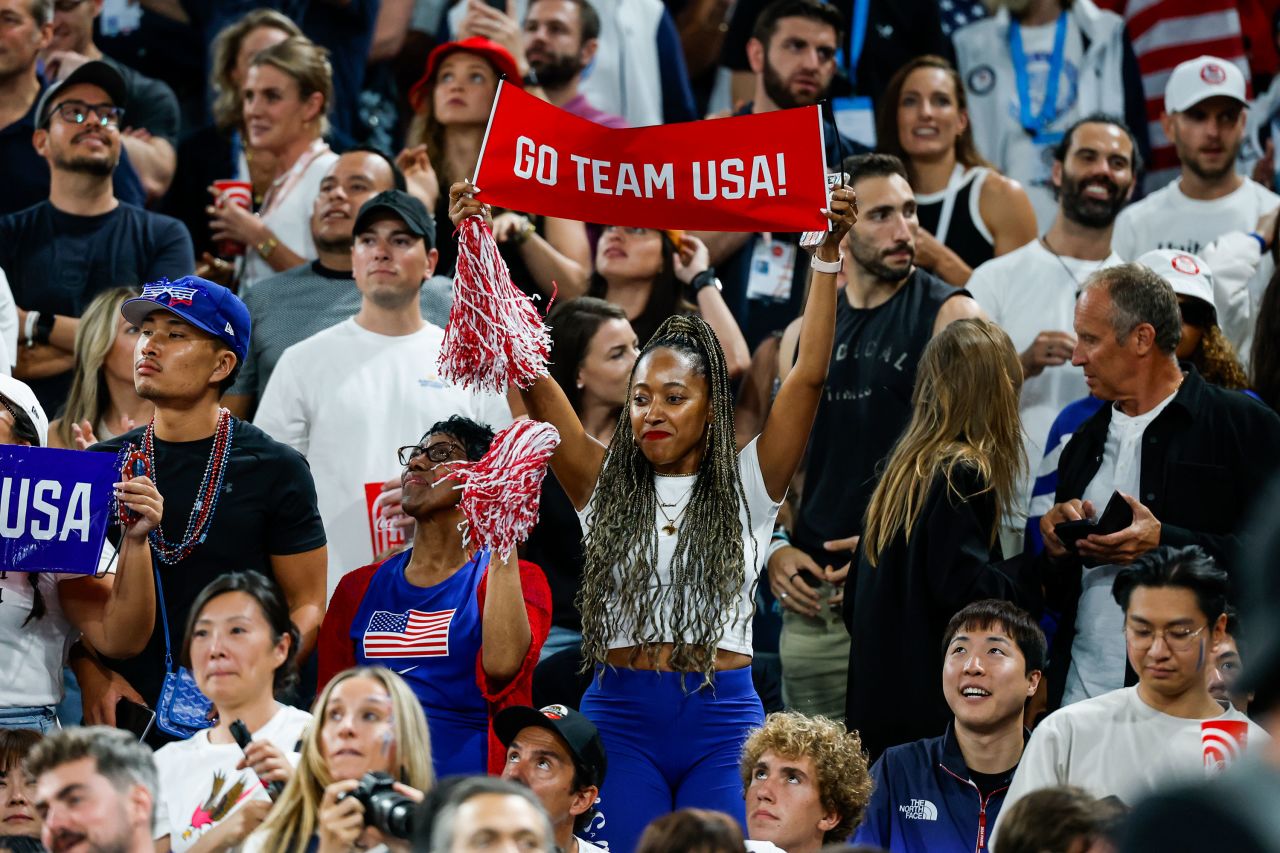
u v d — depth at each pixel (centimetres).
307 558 1752
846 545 1995
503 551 1460
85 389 2038
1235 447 1803
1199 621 1519
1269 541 537
